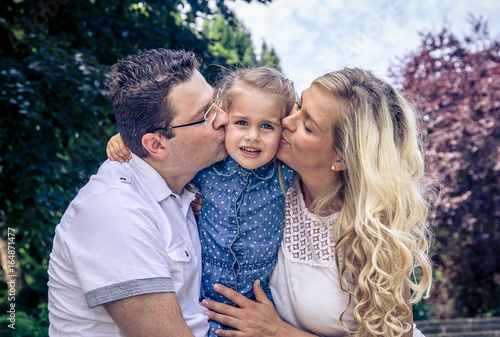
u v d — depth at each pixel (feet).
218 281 6.50
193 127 6.02
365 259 6.40
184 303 6.00
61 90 16.29
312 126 6.18
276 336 6.36
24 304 31.07
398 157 6.67
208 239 6.60
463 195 32.19
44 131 17.01
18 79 15.71
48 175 17.29
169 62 6.06
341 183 6.71
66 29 18.80
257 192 6.62
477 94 35.94
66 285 5.74
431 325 25.58
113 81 6.20
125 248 5.29
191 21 20.25
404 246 6.19
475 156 34.01
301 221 6.81
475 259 33.06
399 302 6.21
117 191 5.65
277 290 6.91
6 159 16.39
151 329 5.21
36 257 21.68
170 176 6.39
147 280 5.27
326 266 6.53
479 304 33.99
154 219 5.78
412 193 6.64
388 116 6.39
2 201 18.03
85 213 5.47
